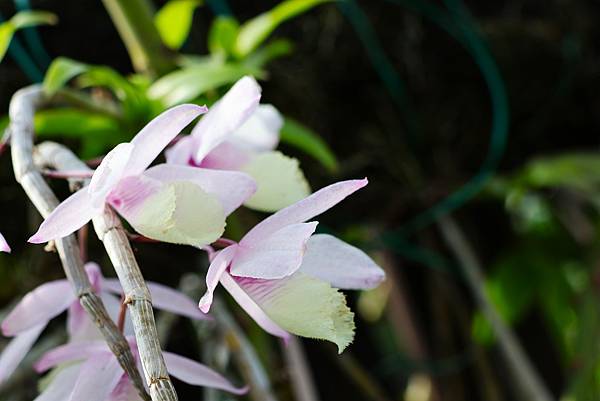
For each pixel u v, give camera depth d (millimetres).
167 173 367
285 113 687
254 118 421
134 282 337
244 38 583
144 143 354
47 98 485
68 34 672
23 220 654
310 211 360
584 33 764
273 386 587
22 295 648
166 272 675
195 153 389
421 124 737
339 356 692
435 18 723
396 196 741
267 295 366
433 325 797
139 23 579
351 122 722
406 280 798
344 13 705
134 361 351
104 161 341
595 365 708
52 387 385
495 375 776
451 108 741
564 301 780
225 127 378
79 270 357
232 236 562
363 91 722
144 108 530
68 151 409
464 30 723
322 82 707
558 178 737
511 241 804
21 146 386
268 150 419
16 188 644
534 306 807
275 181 405
